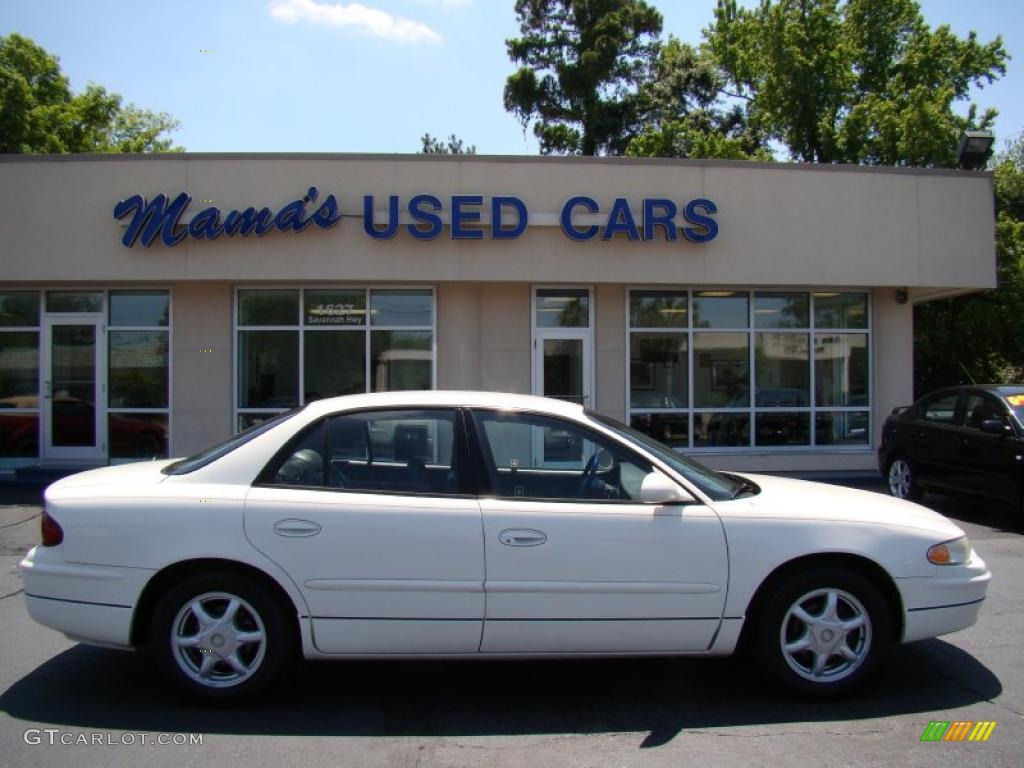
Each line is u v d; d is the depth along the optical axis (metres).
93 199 11.98
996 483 8.95
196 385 12.59
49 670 4.73
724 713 4.15
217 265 11.96
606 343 13.05
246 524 4.02
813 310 13.62
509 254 12.20
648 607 4.08
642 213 12.41
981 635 5.38
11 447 12.84
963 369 19.44
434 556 4.01
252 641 4.08
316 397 12.71
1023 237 19.34
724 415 13.40
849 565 4.29
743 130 30.41
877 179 12.99
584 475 4.36
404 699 4.33
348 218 12.03
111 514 4.07
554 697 4.37
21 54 24.55
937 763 3.59
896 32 25.23
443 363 12.68
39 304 12.74
